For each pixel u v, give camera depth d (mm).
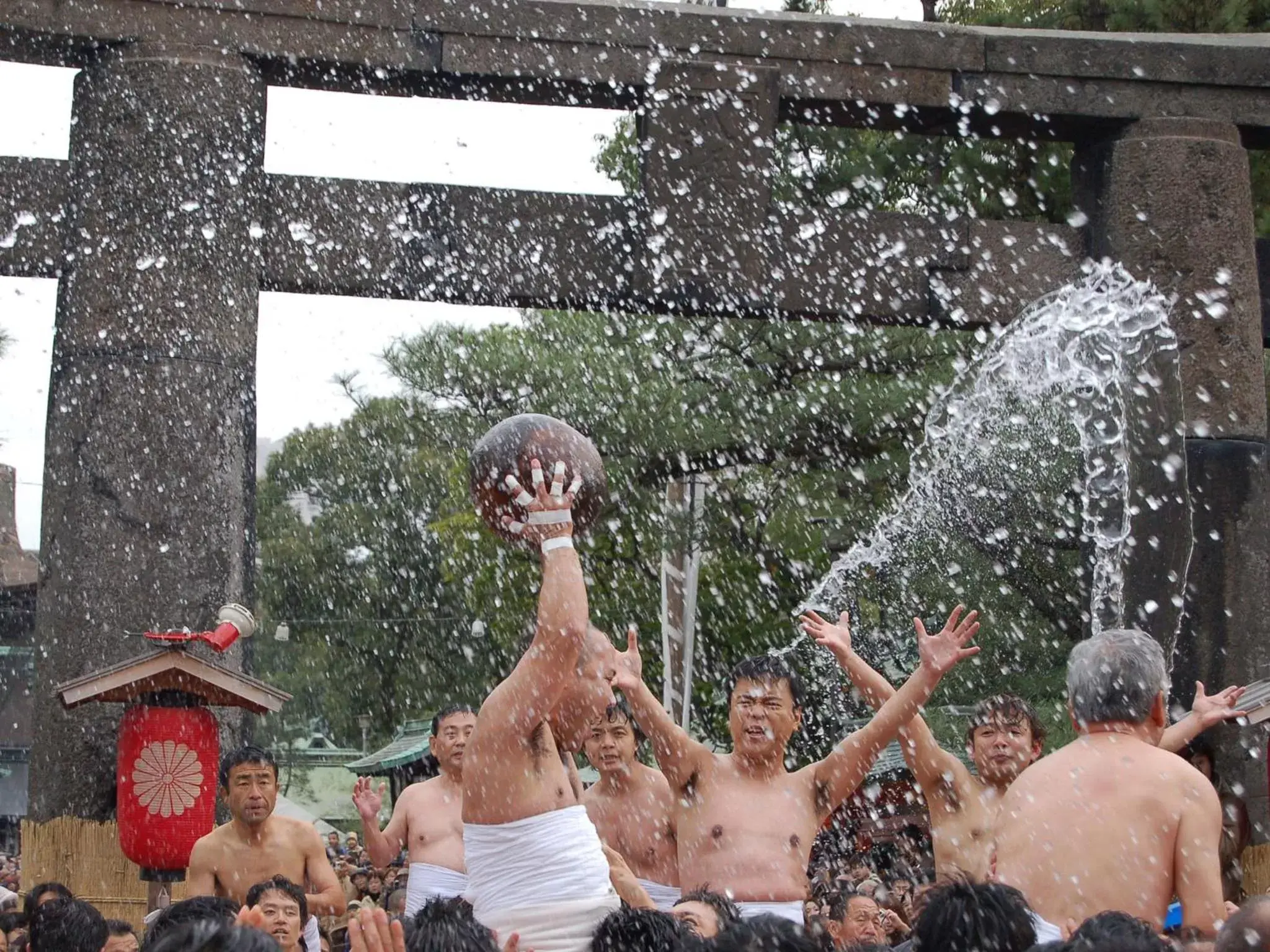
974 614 4984
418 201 11070
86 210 10531
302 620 29594
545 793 3973
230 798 6484
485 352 16156
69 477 10305
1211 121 11961
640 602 18000
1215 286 11766
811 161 16922
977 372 13938
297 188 10969
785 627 16859
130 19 10688
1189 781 4129
